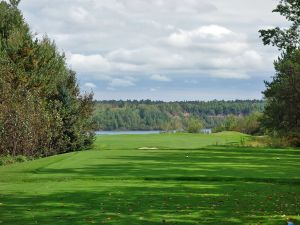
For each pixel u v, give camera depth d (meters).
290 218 11.62
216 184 18.16
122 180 19.25
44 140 40.47
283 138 52.47
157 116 155.25
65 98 46.12
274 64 55.59
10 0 48.53
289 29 49.72
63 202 13.99
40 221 11.24
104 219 11.48
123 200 14.36
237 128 95.00
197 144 54.91
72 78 48.09
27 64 45.03
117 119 149.00
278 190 16.67
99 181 19.00
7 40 45.44
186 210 12.71
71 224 10.90
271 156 33.50
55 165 25.38
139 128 151.88
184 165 25.12
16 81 41.12
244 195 15.47
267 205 13.61
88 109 47.91
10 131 35.03
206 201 14.23
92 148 48.03
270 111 53.50
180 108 163.62
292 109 51.75
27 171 22.64
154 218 11.63
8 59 43.50
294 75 51.84
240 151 38.78
